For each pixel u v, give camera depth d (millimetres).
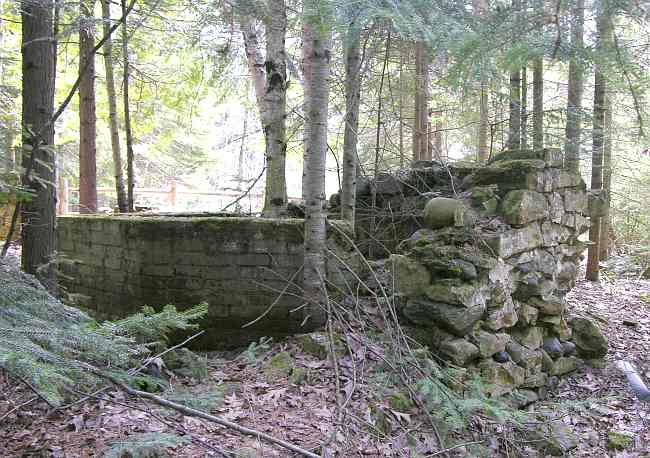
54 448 2902
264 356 4668
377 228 6234
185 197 15516
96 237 5625
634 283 9789
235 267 5059
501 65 4020
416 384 4086
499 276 4809
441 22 3492
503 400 4355
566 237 5992
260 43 8281
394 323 4586
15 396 3342
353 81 5766
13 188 2861
